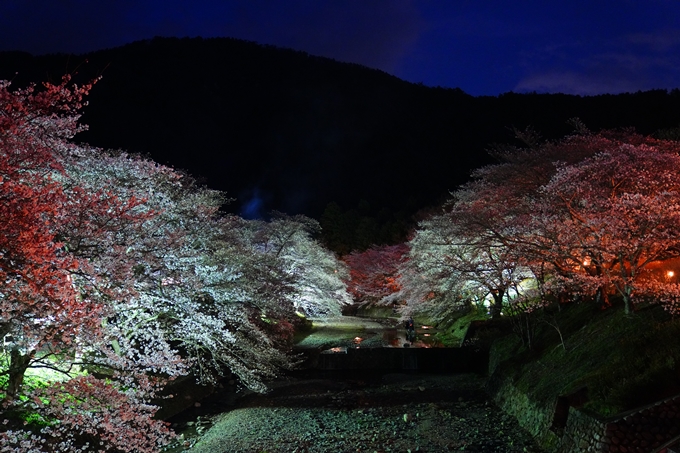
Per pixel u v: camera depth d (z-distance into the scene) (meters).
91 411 9.04
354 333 35.41
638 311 14.02
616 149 17.56
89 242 9.22
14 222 6.18
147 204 13.89
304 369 25.42
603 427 9.12
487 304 31.56
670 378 9.68
